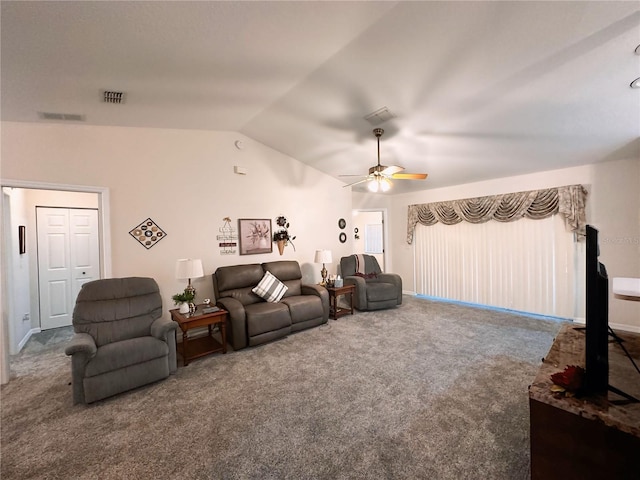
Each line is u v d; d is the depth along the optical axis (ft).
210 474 5.09
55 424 6.51
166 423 6.50
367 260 17.93
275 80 8.55
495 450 5.50
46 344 11.70
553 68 7.34
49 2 4.69
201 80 8.18
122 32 5.71
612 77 7.42
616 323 12.20
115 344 7.94
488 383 8.00
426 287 19.45
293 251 16.17
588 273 4.06
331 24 6.16
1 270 8.60
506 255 15.47
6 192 10.36
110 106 9.00
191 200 12.55
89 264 14.69
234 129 13.30
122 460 5.44
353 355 10.05
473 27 6.24
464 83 8.31
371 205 21.15
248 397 7.52
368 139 12.67
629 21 5.77
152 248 11.54
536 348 10.38
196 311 10.61
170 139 12.03
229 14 5.59
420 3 5.65
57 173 9.67
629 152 11.44
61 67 6.61
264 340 11.08
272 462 5.33
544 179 14.17
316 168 17.21
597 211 12.71
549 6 5.55
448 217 17.79
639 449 3.35
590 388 3.95
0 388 8.20
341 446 5.70
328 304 13.83
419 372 8.71
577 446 3.75
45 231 13.55
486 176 15.64
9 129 8.93
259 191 14.74
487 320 13.80
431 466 5.15
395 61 7.59
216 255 13.23
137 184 11.23
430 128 11.17
